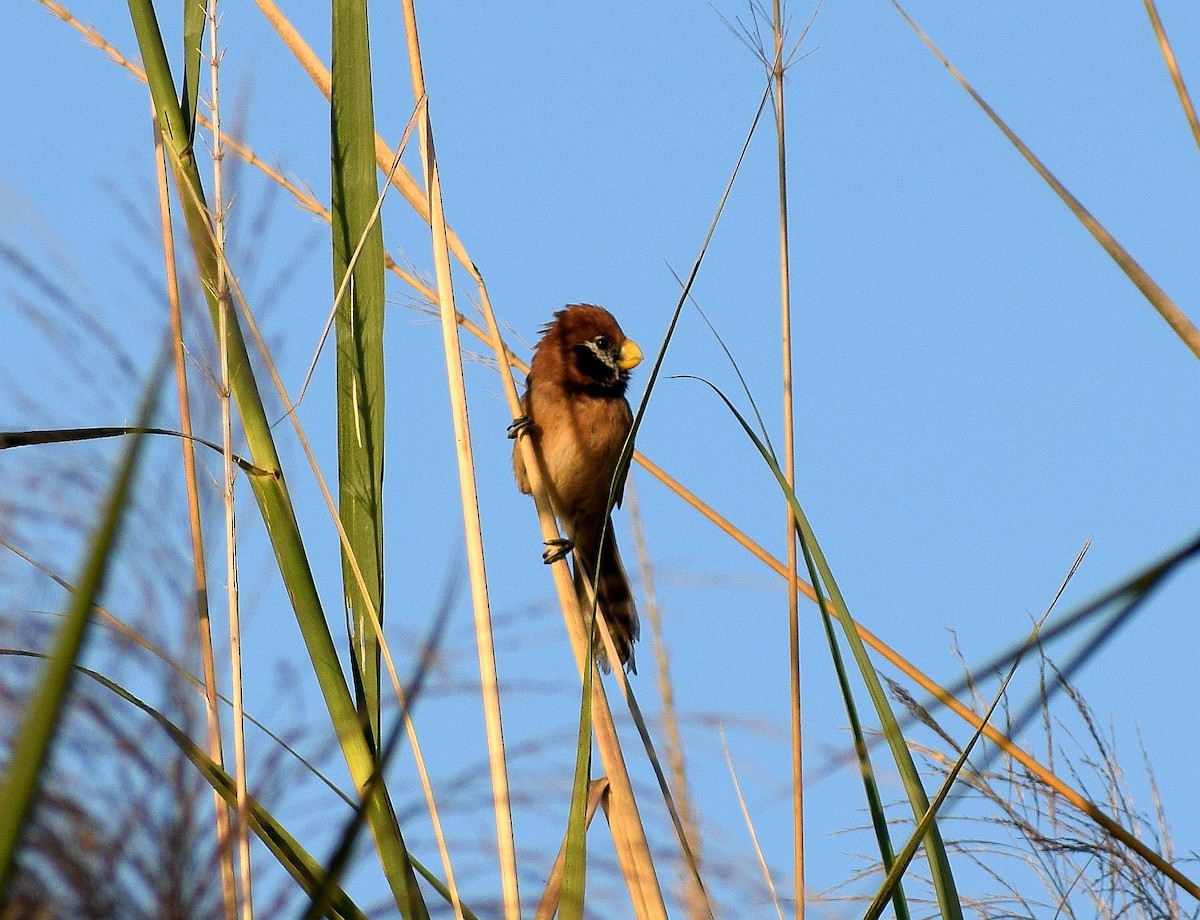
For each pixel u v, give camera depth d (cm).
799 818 498
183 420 475
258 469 540
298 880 430
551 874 499
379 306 579
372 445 566
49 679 233
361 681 532
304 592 532
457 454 562
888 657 628
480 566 527
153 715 267
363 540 555
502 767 461
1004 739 541
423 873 509
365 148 593
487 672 492
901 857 462
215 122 530
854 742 484
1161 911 543
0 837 226
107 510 246
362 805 301
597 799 564
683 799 477
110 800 240
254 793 328
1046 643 386
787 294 595
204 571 460
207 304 521
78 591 239
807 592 641
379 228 584
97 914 232
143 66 591
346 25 600
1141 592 377
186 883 243
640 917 532
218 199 521
